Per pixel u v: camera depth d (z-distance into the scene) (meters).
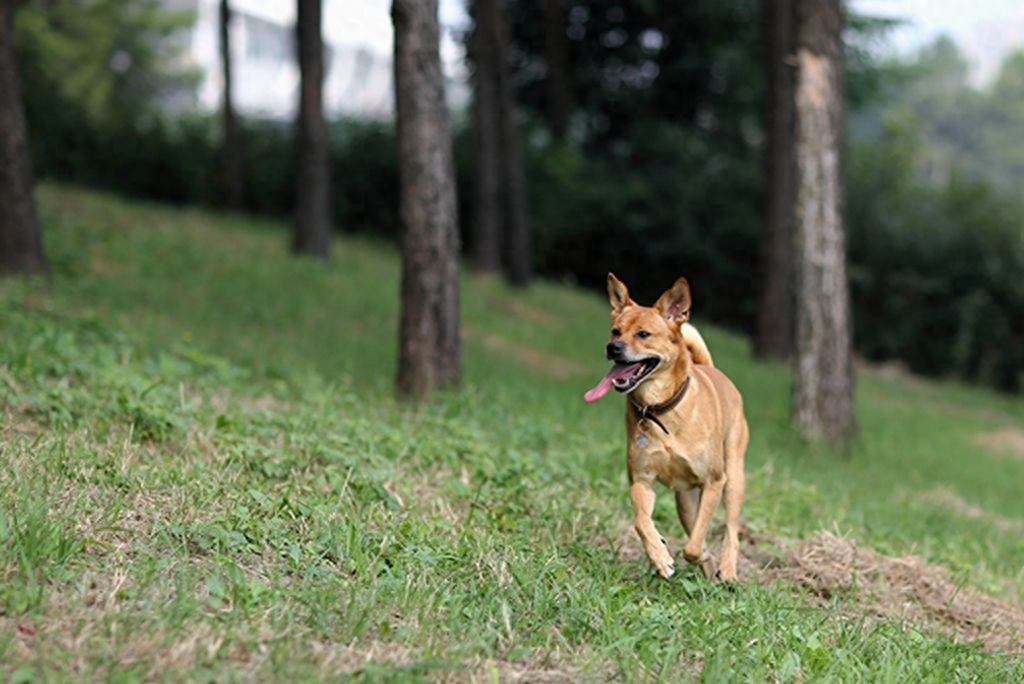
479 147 25.72
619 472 9.38
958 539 9.80
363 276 22.67
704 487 6.65
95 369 9.52
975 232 31.20
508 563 6.16
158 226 23.47
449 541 6.48
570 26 34.56
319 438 8.38
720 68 34.47
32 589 4.72
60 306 13.95
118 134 29.62
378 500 7.28
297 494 7.01
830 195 13.99
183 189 30.05
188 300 17.34
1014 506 13.11
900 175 33.25
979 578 8.52
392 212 30.69
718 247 31.91
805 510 9.49
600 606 5.74
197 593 5.16
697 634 5.62
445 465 8.61
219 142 31.02
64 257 17.52
